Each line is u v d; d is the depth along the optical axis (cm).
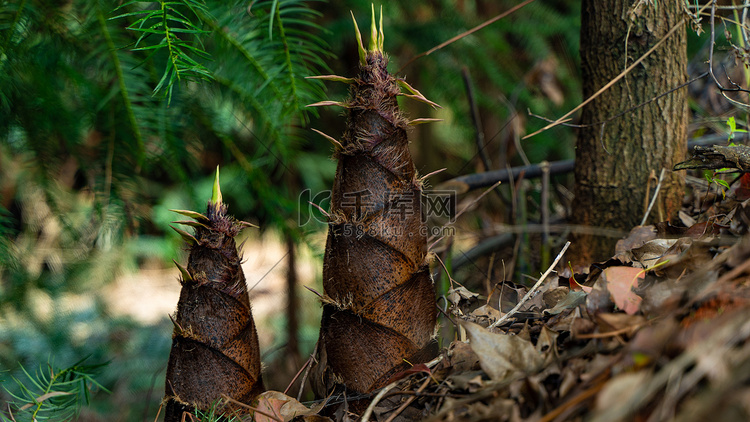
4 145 196
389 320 153
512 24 316
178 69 163
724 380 134
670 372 135
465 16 311
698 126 200
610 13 176
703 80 223
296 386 204
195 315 154
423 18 317
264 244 294
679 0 174
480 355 149
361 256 152
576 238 183
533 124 307
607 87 172
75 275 252
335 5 272
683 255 153
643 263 162
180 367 155
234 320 155
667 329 140
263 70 179
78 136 192
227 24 179
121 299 410
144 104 186
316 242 211
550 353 148
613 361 142
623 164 178
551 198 256
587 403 140
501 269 212
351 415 155
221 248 154
